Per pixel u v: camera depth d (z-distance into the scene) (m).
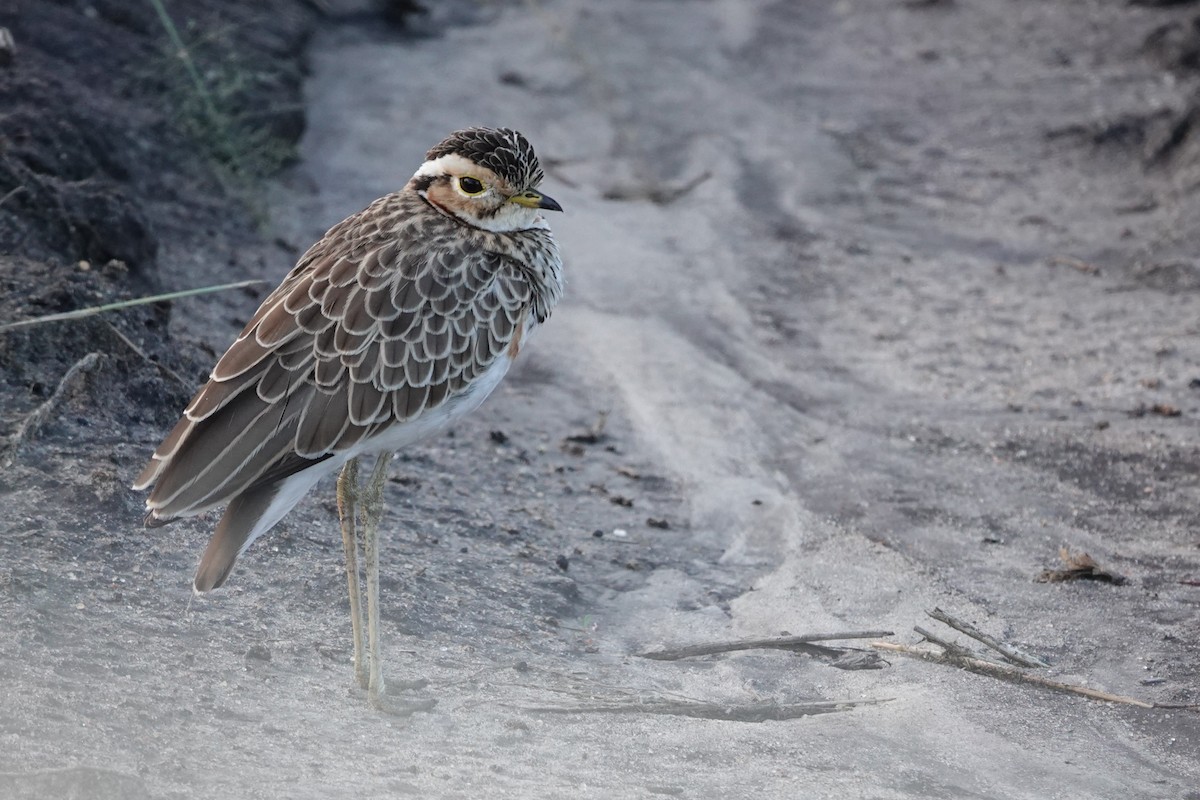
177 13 20.81
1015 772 8.34
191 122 17.91
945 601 10.86
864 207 20.12
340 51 24.08
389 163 20.16
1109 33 25.81
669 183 20.70
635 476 13.20
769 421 14.38
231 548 7.64
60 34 18.03
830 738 8.59
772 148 21.86
